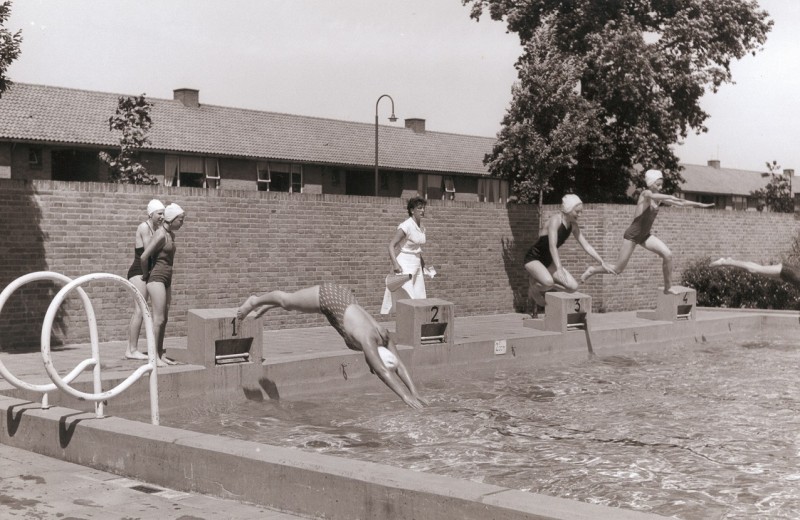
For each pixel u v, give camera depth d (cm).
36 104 4159
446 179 5697
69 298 1316
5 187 1255
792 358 1398
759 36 3181
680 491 598
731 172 8038
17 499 545
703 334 1720
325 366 1073
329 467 510
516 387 1081
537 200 2856
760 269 724
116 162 2397
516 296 2012
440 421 853
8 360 1099
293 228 1606
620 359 1383
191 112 4844
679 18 3141
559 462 682
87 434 636
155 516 509
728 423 848
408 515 468
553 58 2633
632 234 1379
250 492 539
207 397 964
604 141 3178
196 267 1471
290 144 5006
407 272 1389
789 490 602
